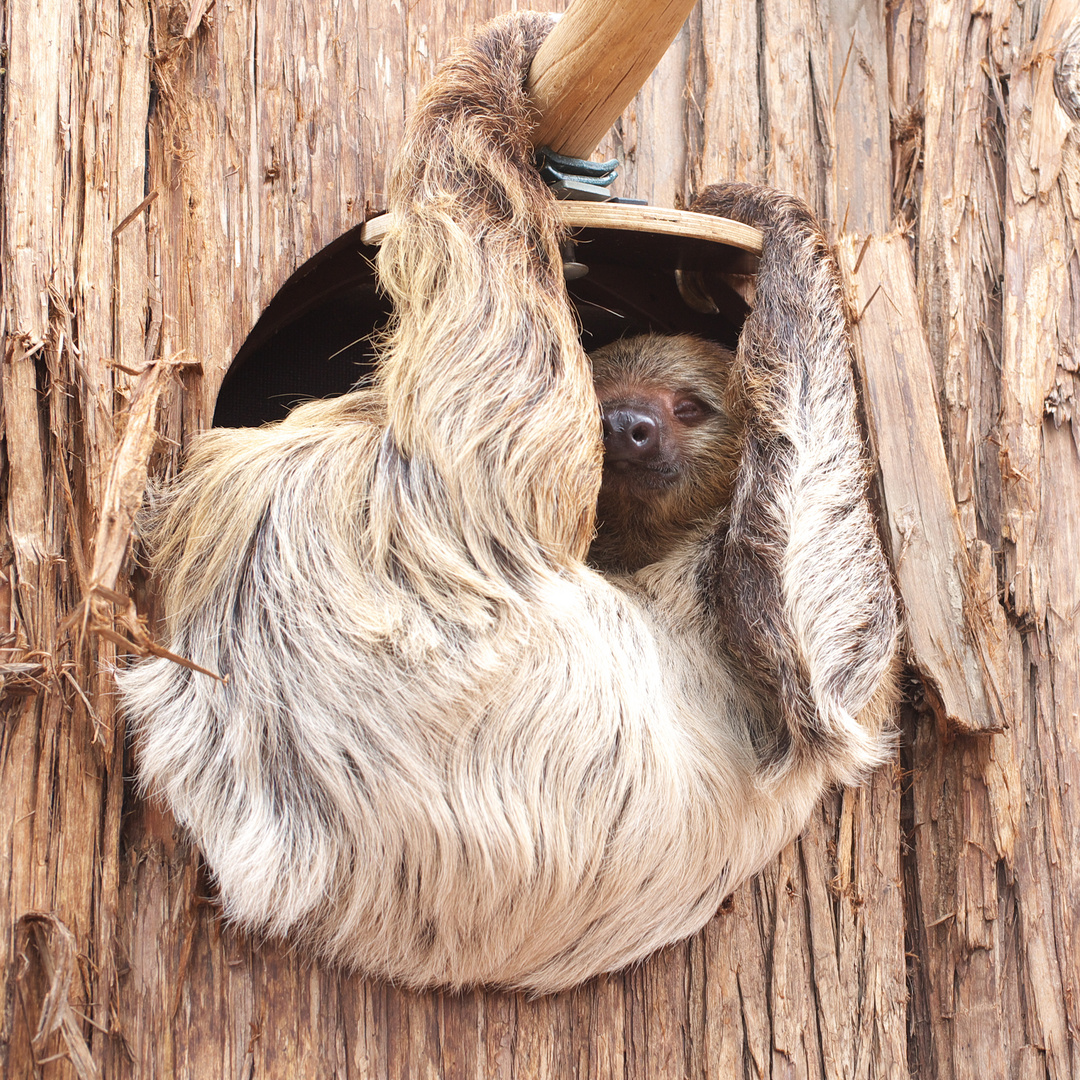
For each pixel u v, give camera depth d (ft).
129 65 10.12
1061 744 11.49
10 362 9.04
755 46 12.98
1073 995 11.07
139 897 9.02
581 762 8.86
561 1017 9.95
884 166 13.20
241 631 8.89
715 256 11.65
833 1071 10.64
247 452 9.32
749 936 10.71
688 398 13.03
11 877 8.46
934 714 11.43
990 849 11.20
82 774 8.89
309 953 9.34
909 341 11.50
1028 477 11.90
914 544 11.14
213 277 10.27
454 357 9.09
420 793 8.55
